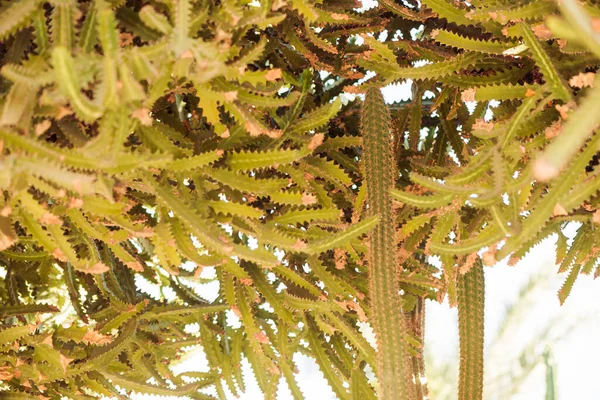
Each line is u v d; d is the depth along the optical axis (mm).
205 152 2336
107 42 1994
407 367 2314
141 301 2744
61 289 3025
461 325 2498
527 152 2303
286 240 2363
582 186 2100
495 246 2213
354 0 2564
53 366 2574
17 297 2764
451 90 2582
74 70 1945
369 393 2639
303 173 2504
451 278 2492
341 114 2744
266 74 2172
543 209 2104
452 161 2734
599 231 2436
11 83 2127
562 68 2270
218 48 2158
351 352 2754
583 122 1497
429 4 2348
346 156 2656
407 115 2711
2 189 2162
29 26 2139
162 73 2100
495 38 2434
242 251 2283
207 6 2189
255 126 2213
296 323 2551
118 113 2066
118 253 2350
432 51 2570
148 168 2273
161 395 2639
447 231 2467
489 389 5543
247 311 2520
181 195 2346
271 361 2570
